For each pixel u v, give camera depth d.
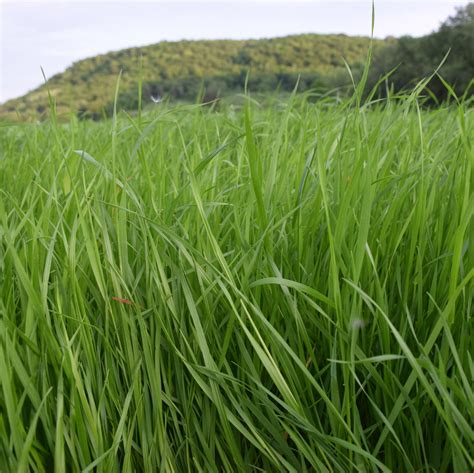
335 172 1.31
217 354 1.03
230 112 2.95
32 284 0.95
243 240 1.07
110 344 1.03
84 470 0.80
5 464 0.83
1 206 0.98
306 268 1.07
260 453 1.02
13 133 2.95
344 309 0.99
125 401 0.91
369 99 1.45
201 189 1.31
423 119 2.14
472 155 0.95
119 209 1.06
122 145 2.05
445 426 0.89
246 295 1.01
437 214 1.15
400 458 0.98
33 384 0.88
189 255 1.04
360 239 0.89
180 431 1.04
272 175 1.16
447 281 1.02
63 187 1.21
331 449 0.93
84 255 1.08
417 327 1.01
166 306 1.00
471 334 0.97
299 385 0.98
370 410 1.04
